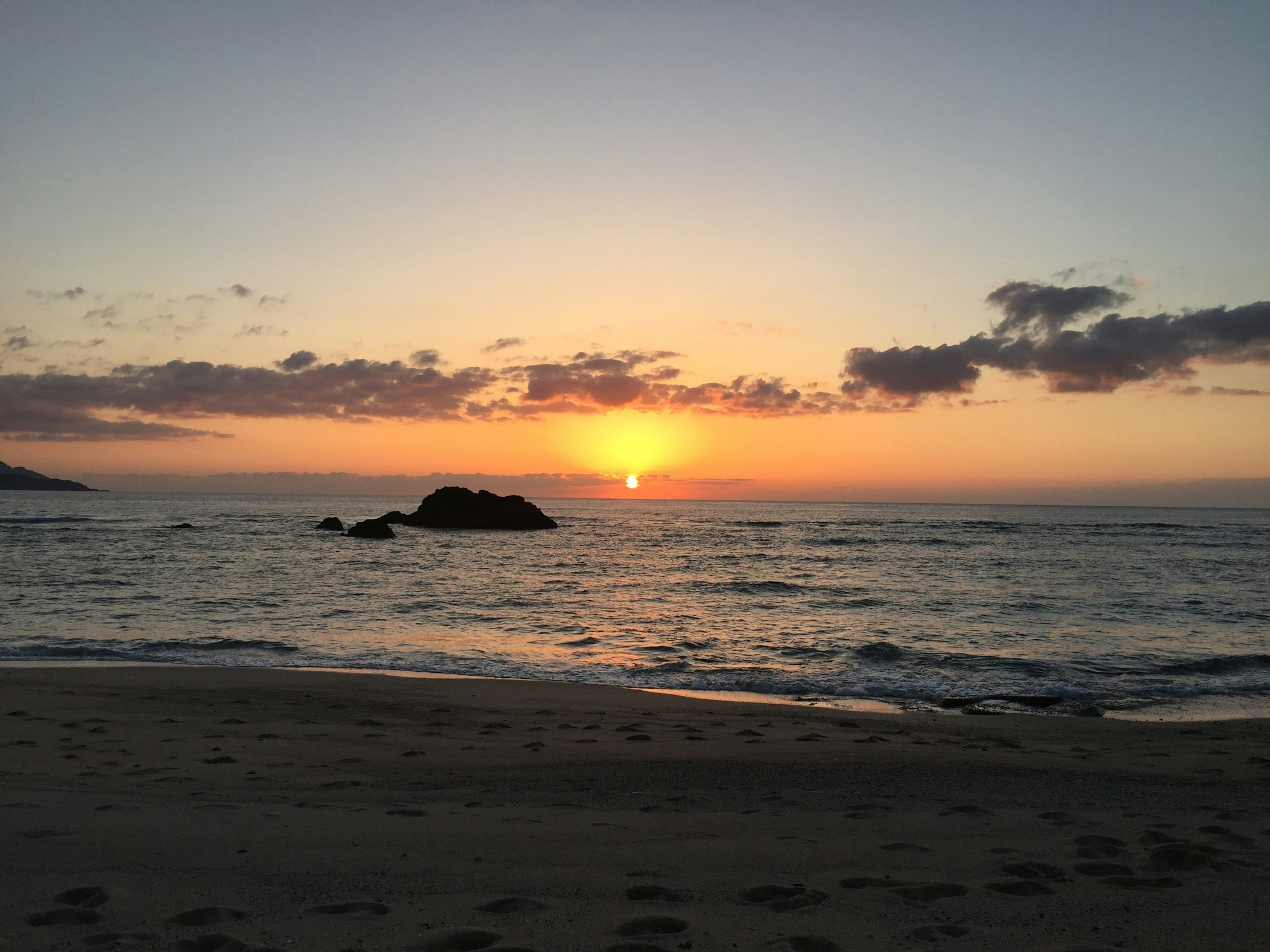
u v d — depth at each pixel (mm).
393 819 6098
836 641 21547
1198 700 15234
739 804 6980
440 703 13250
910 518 163250
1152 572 44469
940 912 4020
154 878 4445
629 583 37406
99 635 21016
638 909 4055
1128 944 3537
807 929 3775
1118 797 7336
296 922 3805
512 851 5215
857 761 9148
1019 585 37188
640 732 11180
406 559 49750
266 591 31531
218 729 10727
